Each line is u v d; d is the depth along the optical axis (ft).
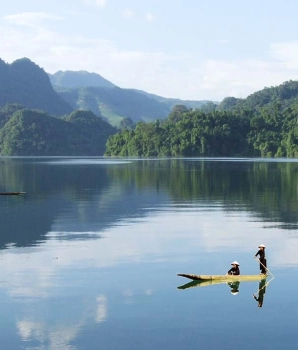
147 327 74.38
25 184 305.32
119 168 487.20
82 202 210.38
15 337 71.46
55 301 84.48
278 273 99.60
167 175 370.53
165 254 115.03
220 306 82.07
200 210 184.24
